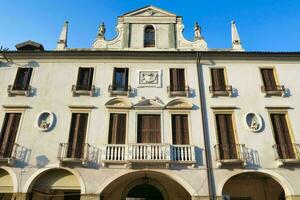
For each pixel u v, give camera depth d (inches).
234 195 682.2
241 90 700.0
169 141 636.7
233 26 821.2
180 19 823.1
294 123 658.8
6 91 691.4
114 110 669.9
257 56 741.3
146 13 832.3
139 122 664.4
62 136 638.5
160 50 772.0
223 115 672.4
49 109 669.9
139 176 653.3
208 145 632.4
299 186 589.0
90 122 653.3
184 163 604.4
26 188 582.2
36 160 611.5
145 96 689.6
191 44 787.4
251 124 657.6
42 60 737.0
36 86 701.3
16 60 733.9
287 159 600.1
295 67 736.3
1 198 646.5
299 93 697.6
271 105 679.7
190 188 584.7
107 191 631.2
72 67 729.0
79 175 594.9
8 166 603.5
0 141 633.0
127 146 609.6
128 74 720.3
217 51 733.9
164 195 665.0
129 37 794.2
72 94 688.4
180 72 729.0
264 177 663.8
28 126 649.6
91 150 621.6
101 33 802.2
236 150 624.1
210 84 709.3
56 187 604.1
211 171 604.1
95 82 706.2
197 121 659.4
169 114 668.1
